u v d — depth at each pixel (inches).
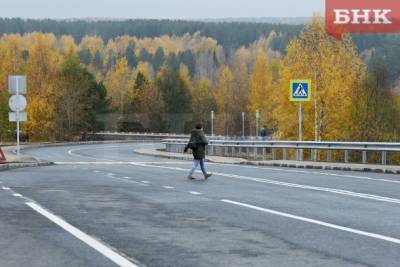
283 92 3811.5
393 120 4266.7
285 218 904.3
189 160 2942.9
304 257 631.2
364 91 4005.9
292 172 1905.8
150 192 1282.0
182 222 866.1
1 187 1385.3
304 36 3909.9
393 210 995.9
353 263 603.2
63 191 1299.2
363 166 2030.0
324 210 994.7
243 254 646.5
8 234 767.7
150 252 656.4
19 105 2388.0
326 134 3735.2
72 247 683.4
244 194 1243.2
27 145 4717.0
